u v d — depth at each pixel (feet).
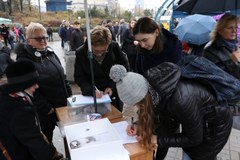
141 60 6.93
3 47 15.31
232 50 7.47
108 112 6.31
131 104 4.14
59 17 98.63
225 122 4.79
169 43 6.47
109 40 6.82
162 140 4.48
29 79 4.91
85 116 5.95
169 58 6.51
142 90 4.03
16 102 4.74
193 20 11.28
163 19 30.48
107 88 7.29
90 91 6.59
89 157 4.05
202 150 5.03
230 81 4.74
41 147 4.89
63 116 6.05
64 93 7.76
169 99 4.16
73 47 28.35
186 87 4.30
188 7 10.84
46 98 7.27
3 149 4.78
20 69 4.82
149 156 4.62
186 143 4.41
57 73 7.48
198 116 4.23
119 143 4.19
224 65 7.29
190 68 4.79
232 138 10.35
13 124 4.62
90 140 4.50
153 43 6.20
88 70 7.31
